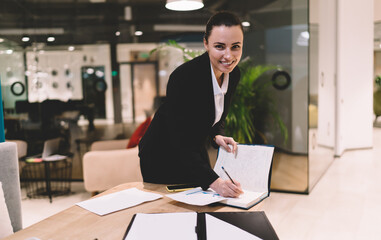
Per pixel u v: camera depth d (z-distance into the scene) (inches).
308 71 147.3
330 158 222.2
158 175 62.2
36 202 156.0
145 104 216.7
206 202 45.8
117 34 213.5
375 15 288.4
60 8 210.7
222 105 55.4
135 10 211.6
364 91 269.4
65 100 214.7
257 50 157.0
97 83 215.5
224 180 47.4
